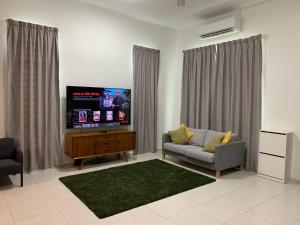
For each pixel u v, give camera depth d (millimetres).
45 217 2531
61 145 4410
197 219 2580
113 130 4938
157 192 3264
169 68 6039
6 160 3402
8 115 3764
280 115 4059
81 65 4551
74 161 4449
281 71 4035
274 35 4121
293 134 3879
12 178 3666
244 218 2625
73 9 4402
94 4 4625
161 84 5918
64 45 4332
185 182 3674
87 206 2805
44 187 3338
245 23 4574
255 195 3254
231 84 4723
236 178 3949
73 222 2449
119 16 5031
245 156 4434
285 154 3707
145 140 5570
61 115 4379
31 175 3822
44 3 4082
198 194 3246
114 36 4977
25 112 3938
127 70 5234
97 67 4762
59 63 4273
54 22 4199
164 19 5387
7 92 3768
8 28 3693
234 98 4676
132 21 5258
